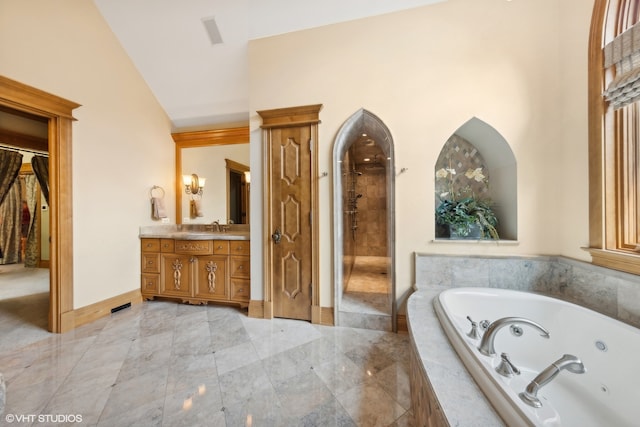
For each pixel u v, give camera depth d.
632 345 1.15
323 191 2.33
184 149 3.45
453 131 2.06
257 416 1.30
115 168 2.67
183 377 1.60
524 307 1.66
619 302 1.43
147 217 3.06
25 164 4.98
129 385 1.52
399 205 2.18
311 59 2.34
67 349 1.92
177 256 2.85
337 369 1.68
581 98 1.70
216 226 3.34
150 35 2.60
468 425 0.78
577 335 1.42
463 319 1.60
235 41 2.53
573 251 1.78
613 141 1.54
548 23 1.89
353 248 4.31
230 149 3.32
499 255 1.98
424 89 2.11
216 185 3.36
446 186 2.50
